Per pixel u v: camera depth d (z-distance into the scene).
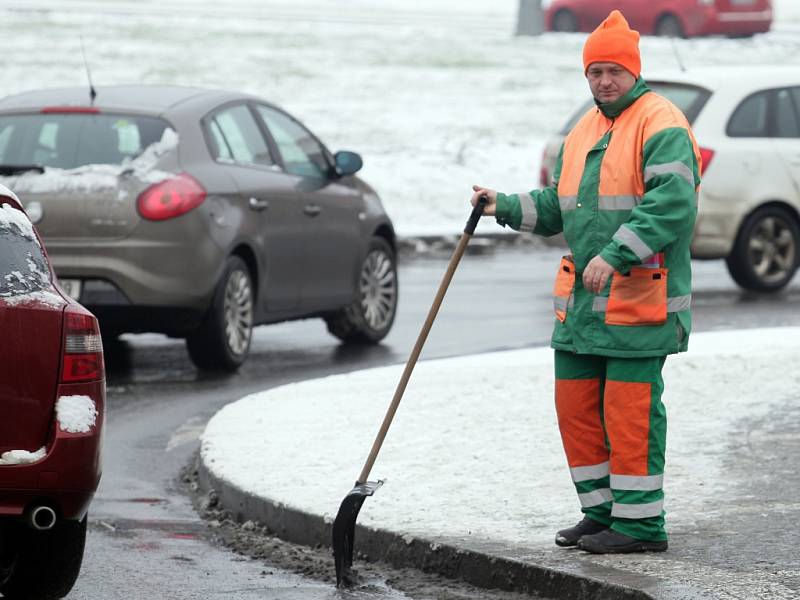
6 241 15.34
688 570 15.38
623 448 16.14
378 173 61.19
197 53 85.44
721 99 40.69
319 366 31.00
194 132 29.69
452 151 64.88
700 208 40.12
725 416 22.92
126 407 26.78
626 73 15.99
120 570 17.36
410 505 18.61
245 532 19.19
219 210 29.34
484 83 83.62
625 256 15.48
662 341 15.98
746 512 17.86
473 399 24.36
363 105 75.00
